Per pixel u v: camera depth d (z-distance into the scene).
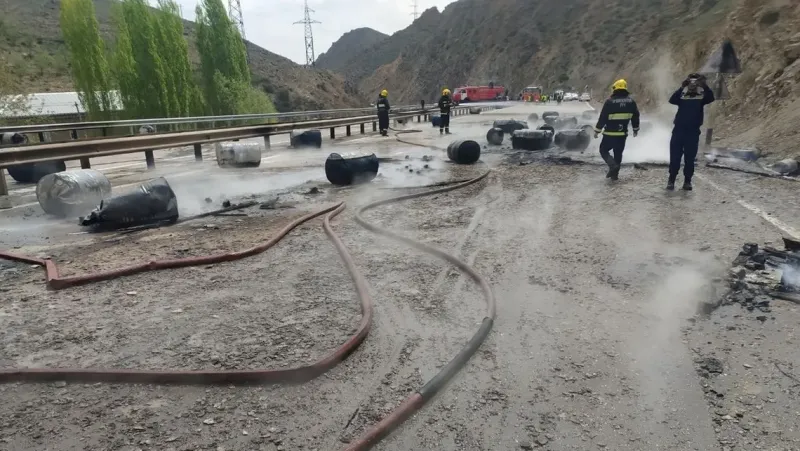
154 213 6.79
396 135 21.36
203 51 38.94
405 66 168.50
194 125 29.59
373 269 4.90
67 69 60.28
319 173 11.20
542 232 6.10
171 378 3.00
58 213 7.23
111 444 2.46
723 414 2.63
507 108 50.19
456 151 12.05
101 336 3.57
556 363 3.17
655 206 7.28
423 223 6.65
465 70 134.00
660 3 92.44
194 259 5.07
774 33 18.33
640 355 3.23
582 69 93.25
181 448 2.43
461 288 4.40
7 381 3.04
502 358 3.24
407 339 3.50
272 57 126.94
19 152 8.09
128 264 5.08
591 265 4.89
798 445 2.39
